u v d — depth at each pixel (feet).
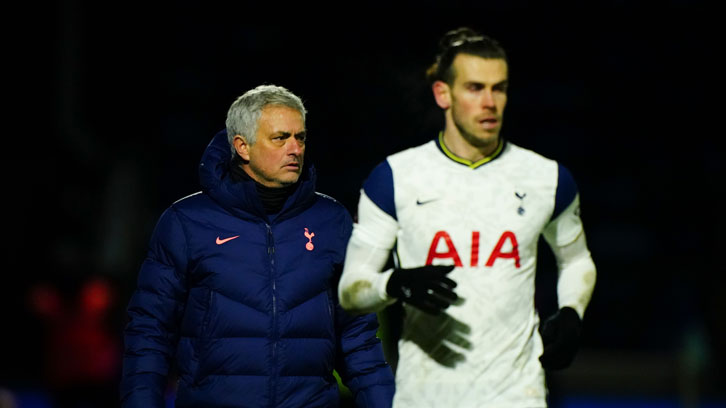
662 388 174.60
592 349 214.07
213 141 44.42
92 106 182.50
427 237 40.09
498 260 39.81
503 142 41.45
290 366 42.19
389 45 193.77
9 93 197.88
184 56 210.59
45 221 196.13
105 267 160.86
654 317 217.15
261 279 42.52
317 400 42.83
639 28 218.38
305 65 198.29
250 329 42.04
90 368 90.89
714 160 222.69
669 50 219.82
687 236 220.84
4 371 177.17
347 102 179.93
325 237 44.24
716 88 220.84
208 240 42.83
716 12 216.74
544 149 223.71
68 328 91.09
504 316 39.65
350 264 41.09
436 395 39.73
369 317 44.86
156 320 43.11
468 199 40.11
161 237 43.47
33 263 189.78
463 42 40.22
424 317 39.96
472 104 39.63
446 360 39.70
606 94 221.66
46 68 196.95
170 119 210.79
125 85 183.52
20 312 181.78
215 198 43.27
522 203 40.27
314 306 43.04
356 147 181.88
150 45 187.83
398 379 40.96
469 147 40.55
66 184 197.16
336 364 45.70
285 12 204.85
